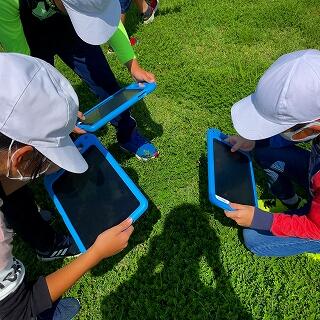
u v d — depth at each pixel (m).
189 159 3.33
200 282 2.62
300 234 2.26
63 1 2.13
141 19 4.96
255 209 2.33
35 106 1.42
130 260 2.78
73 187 2.40
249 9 5.01
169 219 2.97
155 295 2.60
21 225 2.35
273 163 2.77
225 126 3.57
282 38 4.56
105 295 2.64
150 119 3.71
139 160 3.38
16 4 2.33
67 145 1.60
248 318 2.46
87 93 3.98
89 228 2.31
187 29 4.77
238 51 4.42
